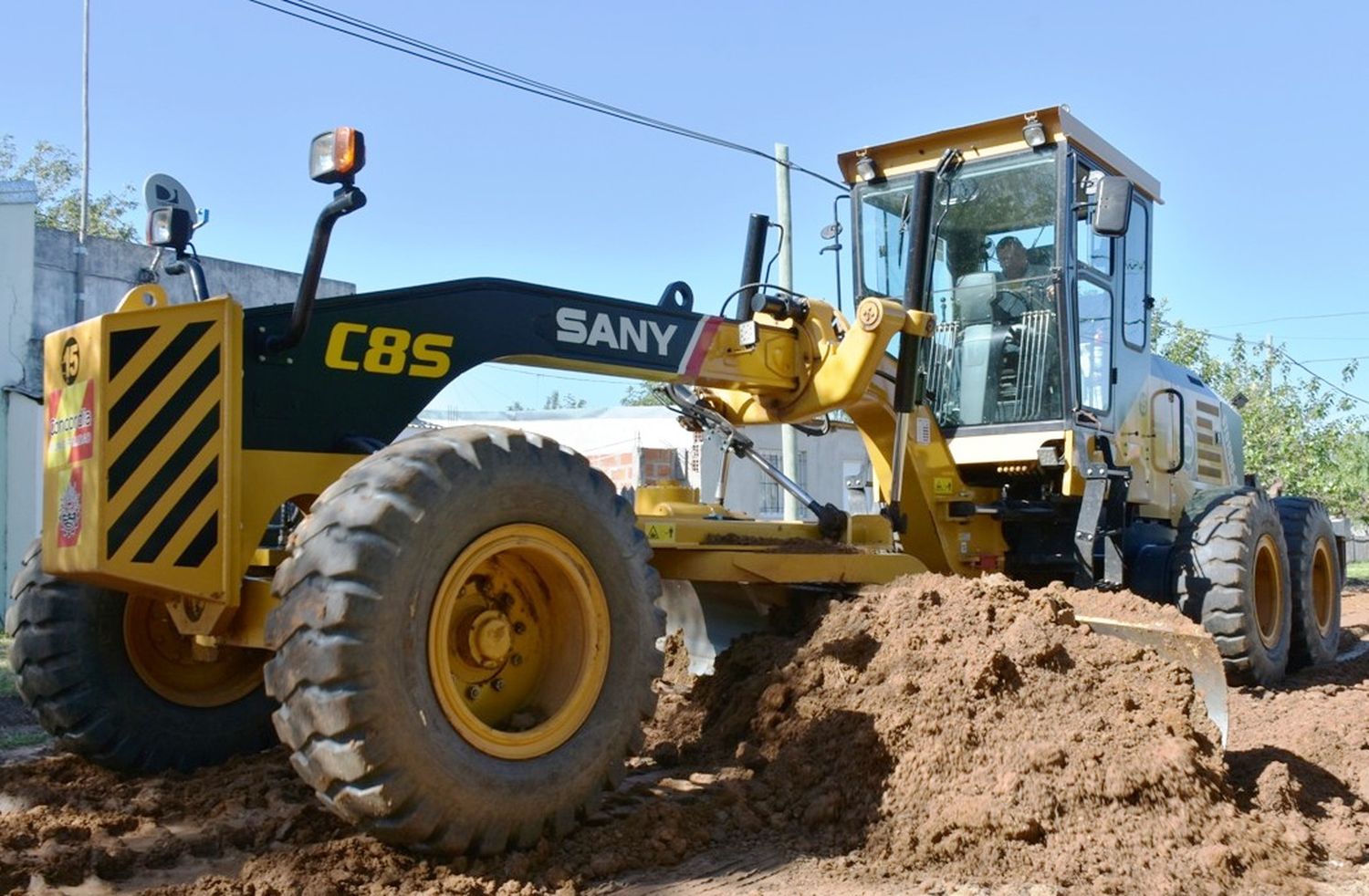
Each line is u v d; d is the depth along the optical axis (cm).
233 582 357
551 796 340
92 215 3381
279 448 384
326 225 368
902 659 422
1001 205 677
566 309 461
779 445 1767
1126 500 707
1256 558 665
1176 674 404
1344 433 2411
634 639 371
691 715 484
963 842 349
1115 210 620
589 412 1992
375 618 305
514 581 366
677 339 501
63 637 418
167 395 350
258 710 461
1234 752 466
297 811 367
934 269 698
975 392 681
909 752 382
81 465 344
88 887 321
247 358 380
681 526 504
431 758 311
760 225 563
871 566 531
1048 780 362
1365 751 483
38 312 1453
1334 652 796
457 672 346
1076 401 648
